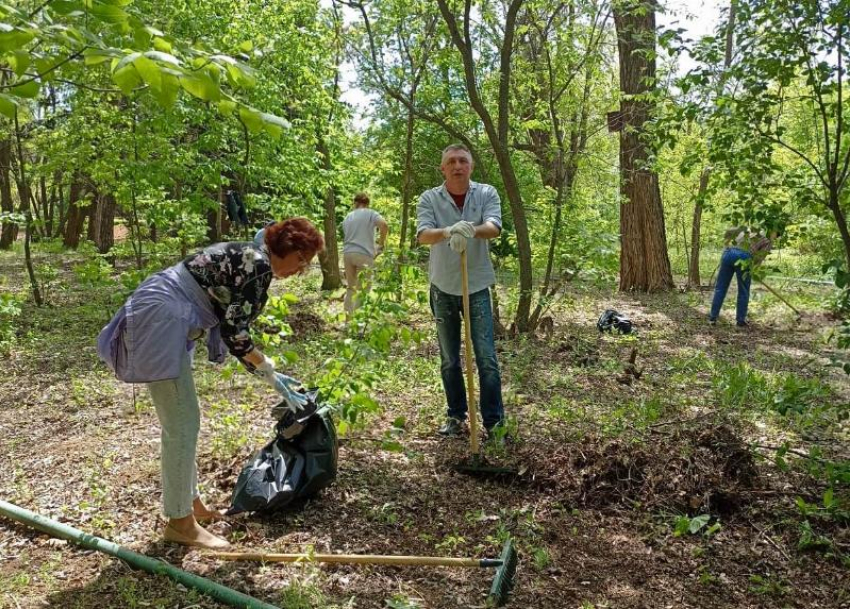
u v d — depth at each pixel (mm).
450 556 3432
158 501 3867
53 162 10125
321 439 3852
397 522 3752
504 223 15906
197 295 3223
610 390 6512
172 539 3389
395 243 9398
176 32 8391
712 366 7516
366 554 3402
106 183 10195
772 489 4195
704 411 5785
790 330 9820
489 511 3926
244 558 3260
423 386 6395
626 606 3082
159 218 9523
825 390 4250
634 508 3975
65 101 10117
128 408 5656
